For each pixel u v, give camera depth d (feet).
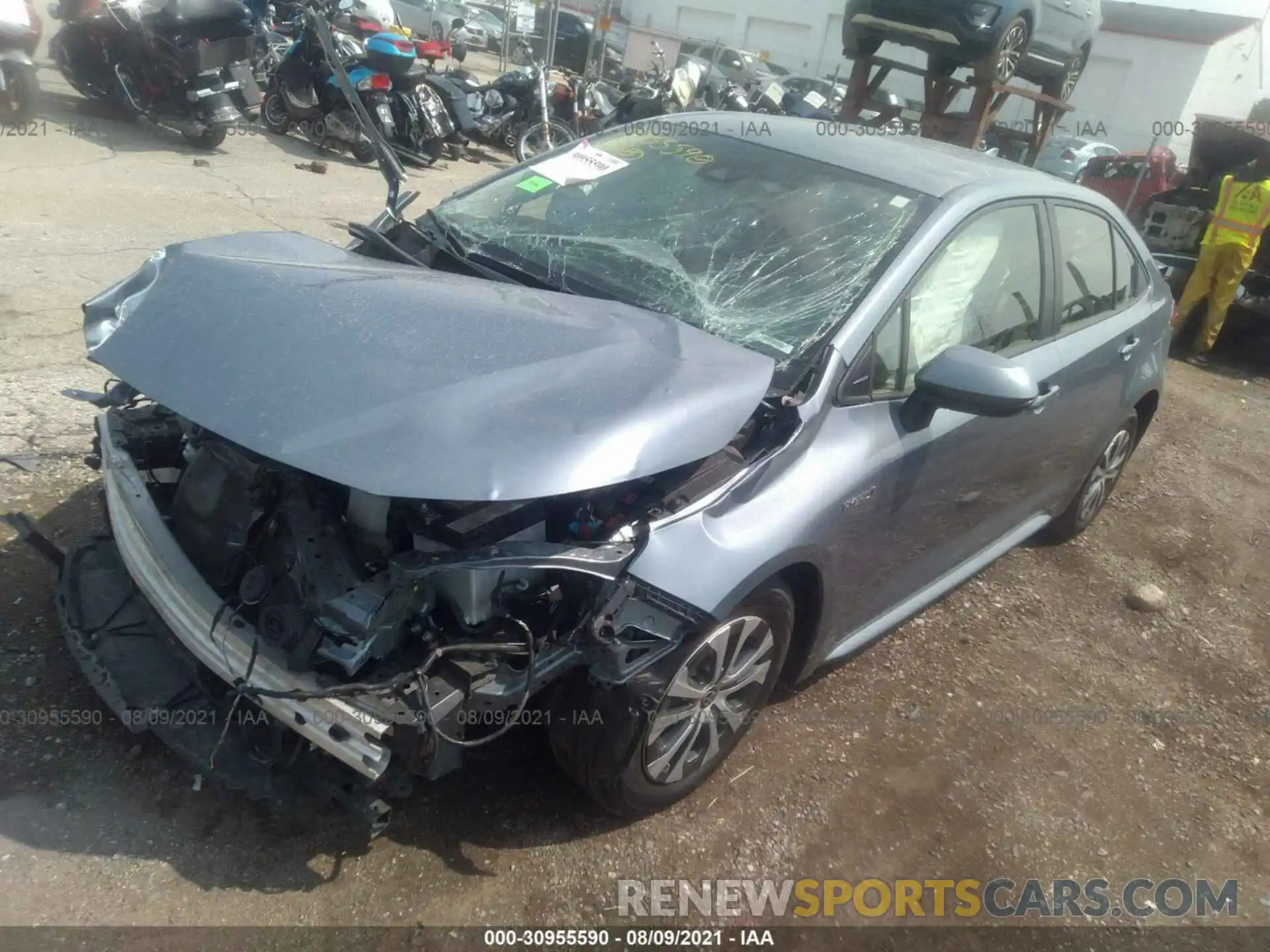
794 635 10.26
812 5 105.60
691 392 8.20
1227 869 10.27
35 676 9.72
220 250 9.87
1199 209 32.19
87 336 9.21
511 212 11.98
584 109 42.57
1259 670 14.12
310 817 8.83
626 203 11.73
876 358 9.87
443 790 9.34
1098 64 90.33
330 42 11.60
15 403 14.08
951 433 10.65
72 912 7.68
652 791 9.14
